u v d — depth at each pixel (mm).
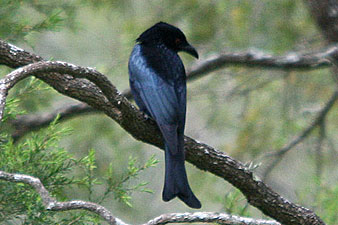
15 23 8516
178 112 8102
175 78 8539
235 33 13547
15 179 4801
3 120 6461
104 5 13031
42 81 7164
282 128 13625
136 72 8766
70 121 13305
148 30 9227
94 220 5824
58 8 9992
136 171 6602
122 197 6484
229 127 13805
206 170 7699
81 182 6359
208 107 13945
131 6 13305
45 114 12375
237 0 13508
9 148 6141
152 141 7758
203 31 13469
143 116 7621
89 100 7238
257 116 13750
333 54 11992
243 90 13430
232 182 7699
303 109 13672
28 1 9656
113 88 6762
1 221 5707
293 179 13281
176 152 7258
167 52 8930
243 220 5676
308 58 12094
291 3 13547
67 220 5801
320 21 12672
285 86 13703
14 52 6996
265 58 12109
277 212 7770
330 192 8719
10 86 5570
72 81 7148
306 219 7828
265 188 7711
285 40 13531
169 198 6703
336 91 13188
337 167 13422
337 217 8492
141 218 12953
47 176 6070
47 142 6211
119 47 13227
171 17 13547
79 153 13266
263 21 13547
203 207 12773
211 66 12141
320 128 13367
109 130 13320
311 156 13391
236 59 12164
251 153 13633
